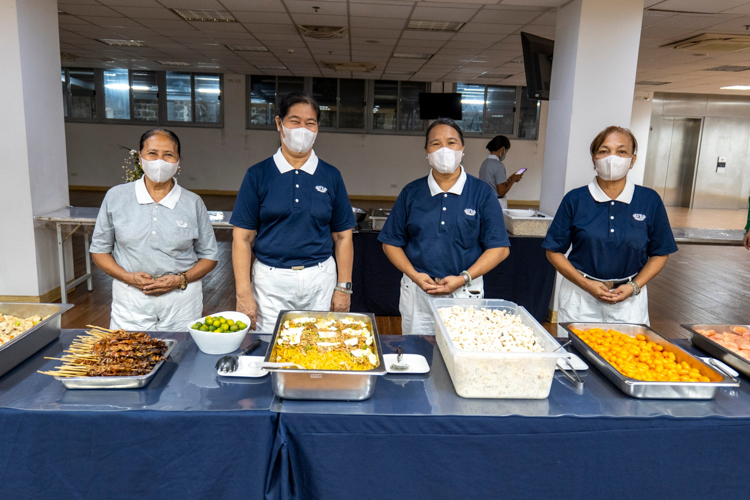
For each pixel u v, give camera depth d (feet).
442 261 6.79
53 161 13.94
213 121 38.37
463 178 6.79
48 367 4.82
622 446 4.25
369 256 13.20
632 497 4.35
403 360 5.20
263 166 6.46
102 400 4.20
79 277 15.37
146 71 37.24
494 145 16.88
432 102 26.27
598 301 7.02
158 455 4.08
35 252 13.19
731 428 4.28
